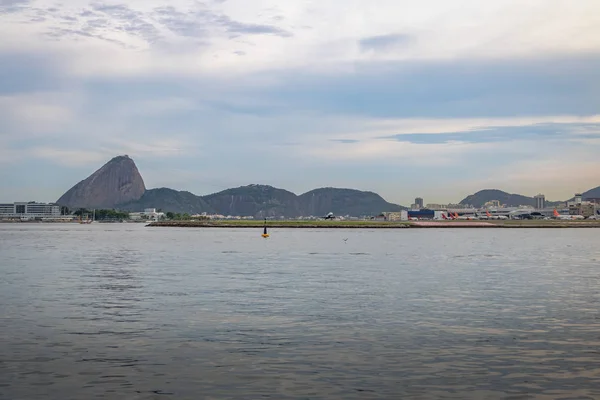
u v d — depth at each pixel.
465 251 111.81
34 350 29.16
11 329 34.31
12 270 71.69
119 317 38.25
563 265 79.25
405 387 23.42
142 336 32.44
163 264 80.38
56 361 27.11
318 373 25.30
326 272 68.94
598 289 52.62
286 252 107.75
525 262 84.62
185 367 26.19
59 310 41.06
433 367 26.22
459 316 38.62
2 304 43.75
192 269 72.88
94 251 111.06
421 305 43.28
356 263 82.25
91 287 54.12
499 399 22.06
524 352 28.84
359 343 30.73
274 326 35.25
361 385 23.66
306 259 90.00
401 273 67.75
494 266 77.69
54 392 22.72
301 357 27.92
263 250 114.12
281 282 58.22
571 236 197.88
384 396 22.38
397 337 32.22
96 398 22.06
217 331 33.78
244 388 23.27
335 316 38.62
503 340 31.44
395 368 26.05
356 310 40.97
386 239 170.75
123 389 23.09
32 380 24.20
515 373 25.30
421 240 163.50
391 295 48.62
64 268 74.38
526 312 40.22
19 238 178.50
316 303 44.25
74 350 29.17
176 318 37.94
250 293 49.81
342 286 54.75
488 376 24.88
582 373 25.30
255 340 31.45
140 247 125.25
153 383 23.86
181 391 22.88
